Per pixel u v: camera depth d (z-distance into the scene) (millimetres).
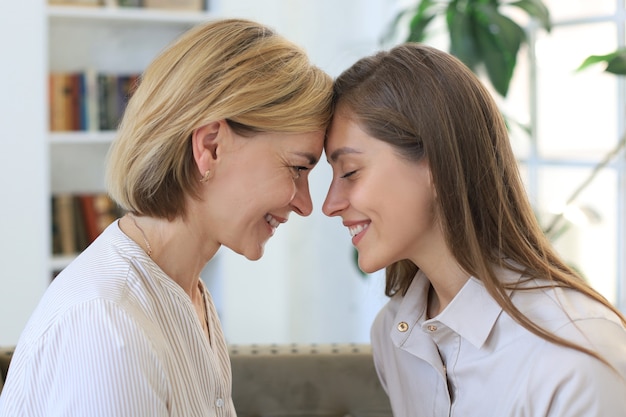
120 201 1336
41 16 3258
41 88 3281
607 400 1284
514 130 3344
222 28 1334
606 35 2951
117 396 1126
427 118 1365
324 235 4074
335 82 1471
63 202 3482
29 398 1170
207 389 1340
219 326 1550
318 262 4086
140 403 1136
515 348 1384
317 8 3912
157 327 1233
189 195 1329
